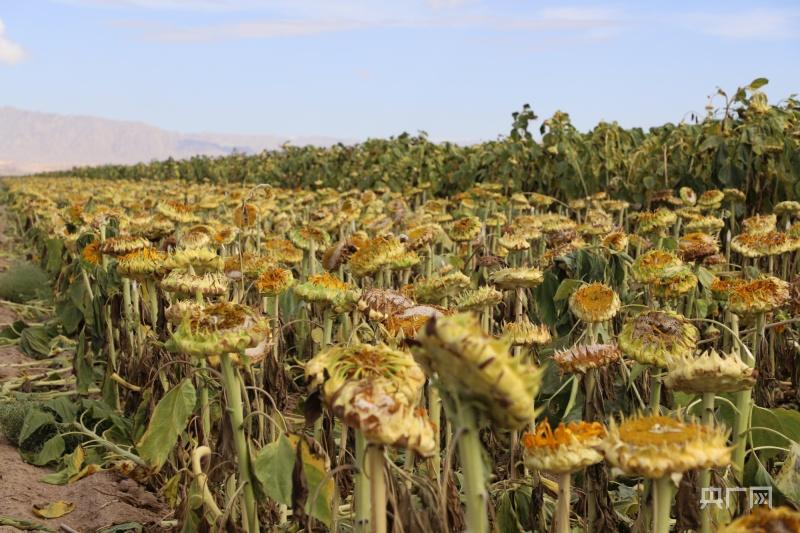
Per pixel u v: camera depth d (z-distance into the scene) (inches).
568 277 207.0
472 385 61.2
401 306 126.7
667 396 165.5
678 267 161.9
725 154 393.1
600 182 485.4
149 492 178.2
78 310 222.5
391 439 73.1
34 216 625.0
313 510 95.1
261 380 153.3
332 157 815.7
